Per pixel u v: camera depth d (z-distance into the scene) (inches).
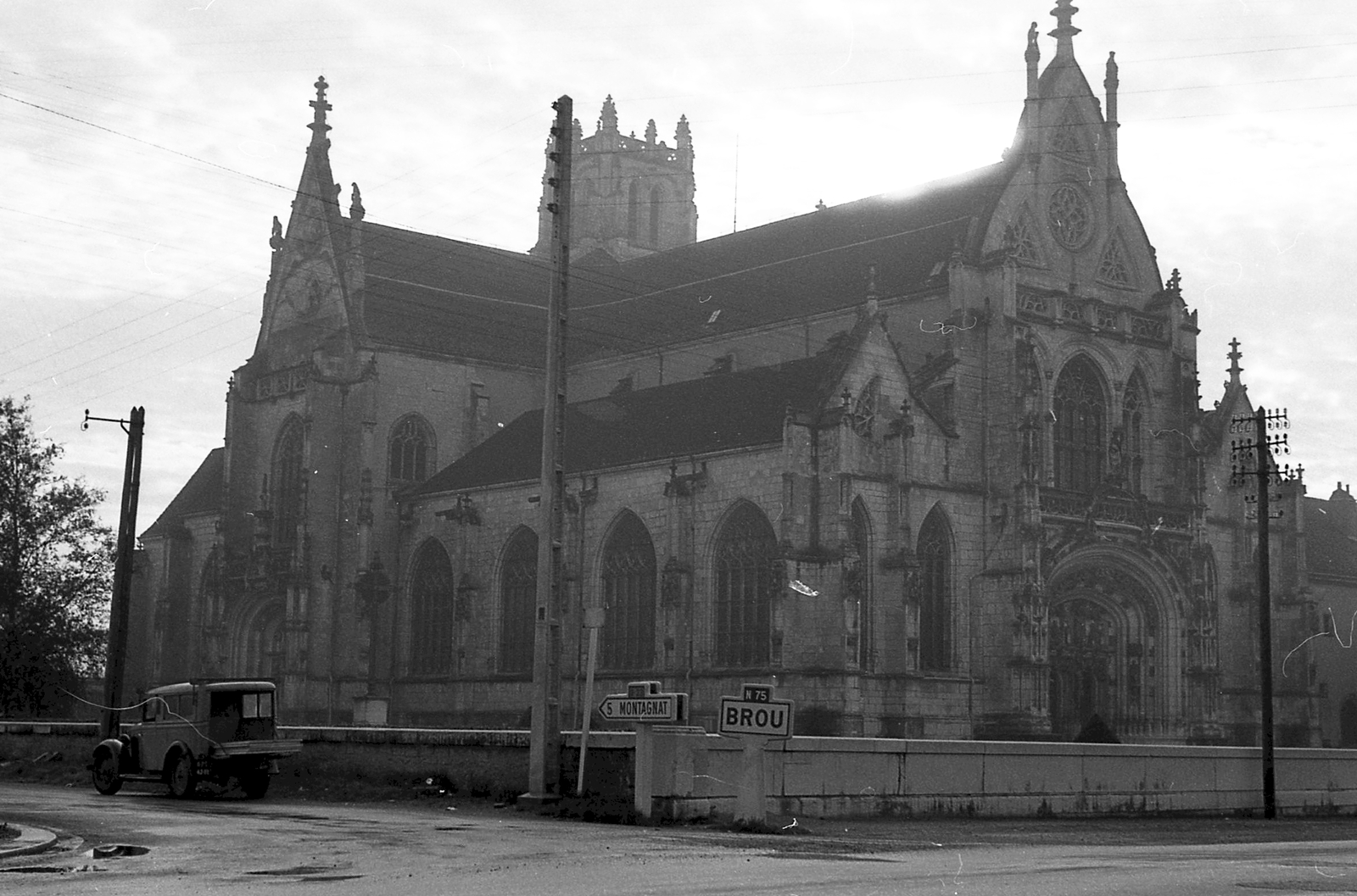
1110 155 4729.3
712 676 4072.3
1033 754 2169.0
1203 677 4471.0
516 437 5118.1
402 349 5246.1
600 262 6333.7
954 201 4722.0
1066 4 4741.6
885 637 4023.1
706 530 4163.4
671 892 1008.9
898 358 4153.5
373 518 5073.8
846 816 1940.2
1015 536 4202.8
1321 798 2615.7
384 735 2309.3
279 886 1067.9
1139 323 4650.6
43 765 2849.4
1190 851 1457.9
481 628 4793.3
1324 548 5767.7
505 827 1663.4
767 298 5039.4
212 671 5270.7
